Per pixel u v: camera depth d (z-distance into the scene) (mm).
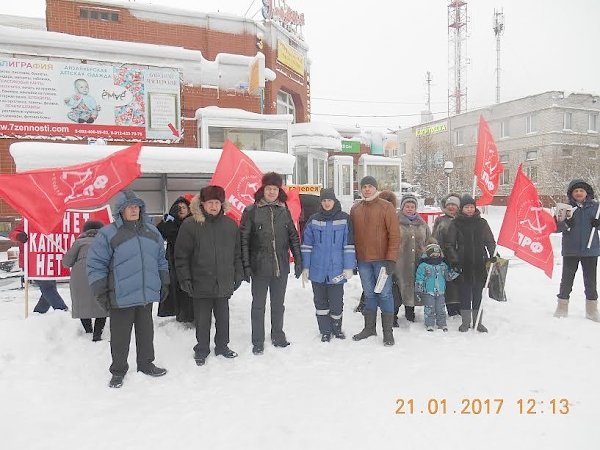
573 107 35094
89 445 3070
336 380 4082
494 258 5520
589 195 5922
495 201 37875
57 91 12469
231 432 3188
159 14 15297
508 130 38312
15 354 4629
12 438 3186
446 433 3111
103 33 14578
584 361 4441
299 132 18516
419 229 5855
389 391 3797
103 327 5234
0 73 11930
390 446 2967
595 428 3146
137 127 13391
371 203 5242
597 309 5906
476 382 3947
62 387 4059
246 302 6605
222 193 4645
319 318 5270
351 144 25203
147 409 3605
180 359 4754
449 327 5781
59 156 8344
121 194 4234
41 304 6141
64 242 5984
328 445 2994
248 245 4922
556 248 11125
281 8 19031
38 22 21406
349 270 5156
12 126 12055
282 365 4520
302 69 19875
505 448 2918
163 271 4457
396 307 5797
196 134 14477
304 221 8008
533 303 6723
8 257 9406
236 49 16297
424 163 43750
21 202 5195
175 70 13797
